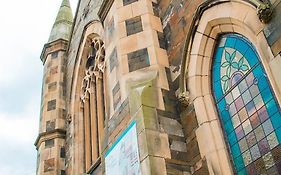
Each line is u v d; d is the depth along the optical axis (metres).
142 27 8.20
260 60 5.45
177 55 7.36
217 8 6.41
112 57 8.48
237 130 5.67
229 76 6.11
